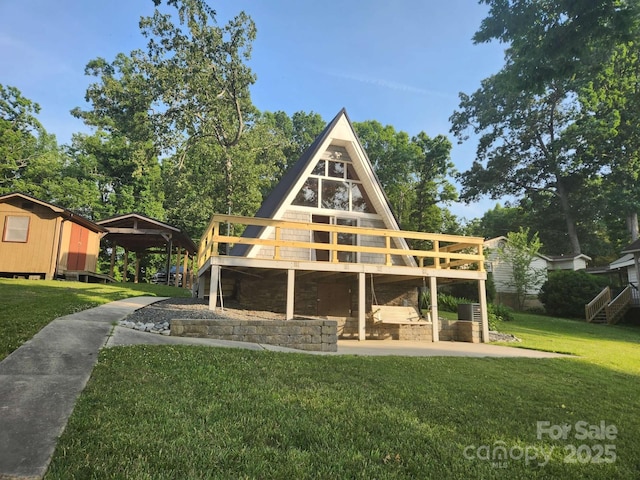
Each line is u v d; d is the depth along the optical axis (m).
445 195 43.97
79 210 34.56
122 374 5.20
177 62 32.81
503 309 21.83
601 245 42.44
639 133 33.84
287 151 46.00
